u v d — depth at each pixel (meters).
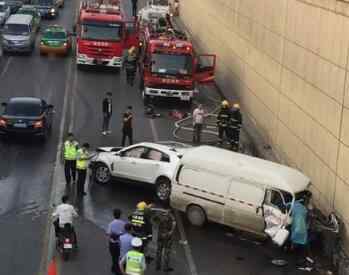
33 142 28.58
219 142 29.86
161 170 22.88
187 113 34.91
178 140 30.22
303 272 18.36
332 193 19.80
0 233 19.69
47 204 22.03
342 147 19.05
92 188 23.88
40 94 36.56
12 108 28.83
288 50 25.25
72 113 33.28
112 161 24.00
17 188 23.28
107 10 45.06
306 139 22.67
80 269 17.69
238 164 20.47
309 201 19.94
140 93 38.59
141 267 15.27
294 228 18.83
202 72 37.69
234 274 17.98
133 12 62.91
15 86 38.06
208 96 39.44
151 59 35.69
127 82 40.50
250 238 20.39
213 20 45.59
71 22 62.84
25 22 49.03
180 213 22.00
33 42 49.88
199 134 29.94
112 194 23.34
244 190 19.98
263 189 19.66
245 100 33.56
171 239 17.86
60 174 24.89
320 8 21.33
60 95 36.72
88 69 44.16
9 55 47.44
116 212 17.16
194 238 20.16
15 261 17.95
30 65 44.34
